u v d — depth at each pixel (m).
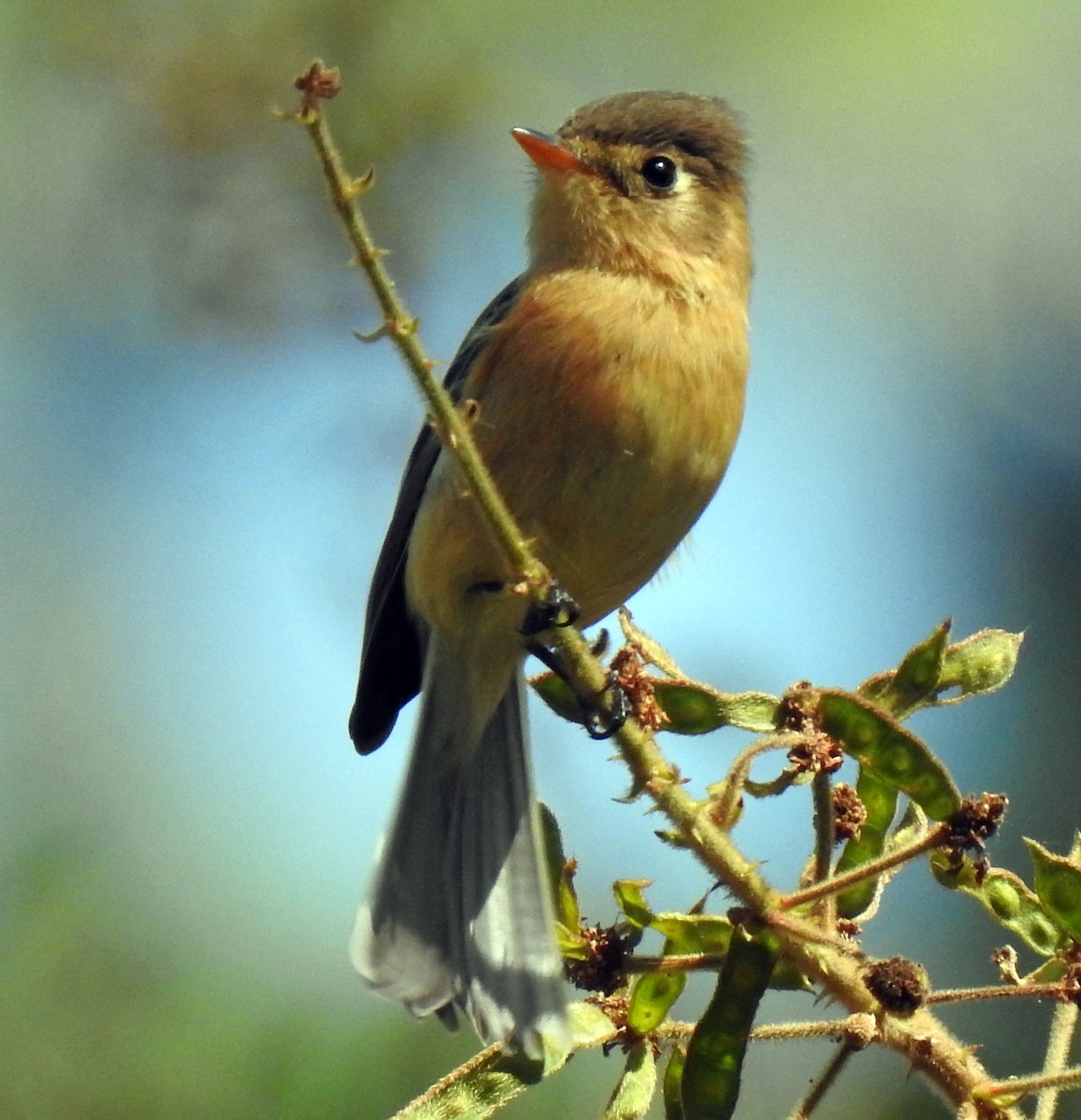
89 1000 9.71
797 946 6.15
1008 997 6.18
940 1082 6.01
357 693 9.98
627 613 7.39
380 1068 9.52
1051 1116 6.00
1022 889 6.64
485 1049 6.50
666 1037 6.56
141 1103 9.38
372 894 8.56
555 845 7.07
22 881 10.22
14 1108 9.32
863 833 6.96
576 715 8.07
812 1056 10.49
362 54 12.14
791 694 6.80
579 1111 9.38
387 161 12.07
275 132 11.97
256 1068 9.49
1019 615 14.60
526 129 9.93
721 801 6.39
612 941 6.49
